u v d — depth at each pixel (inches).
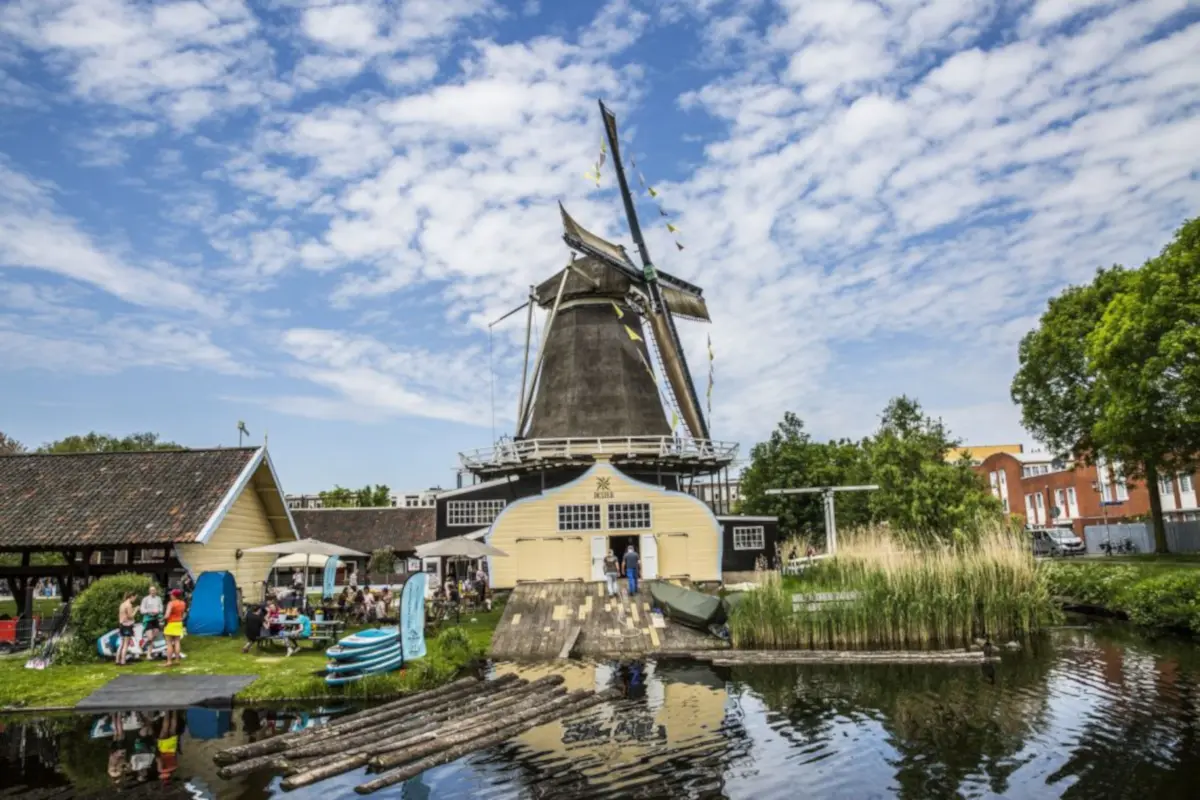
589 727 552.4
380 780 439.8
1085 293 1497.3
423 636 776.9
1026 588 909.2
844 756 475.8
